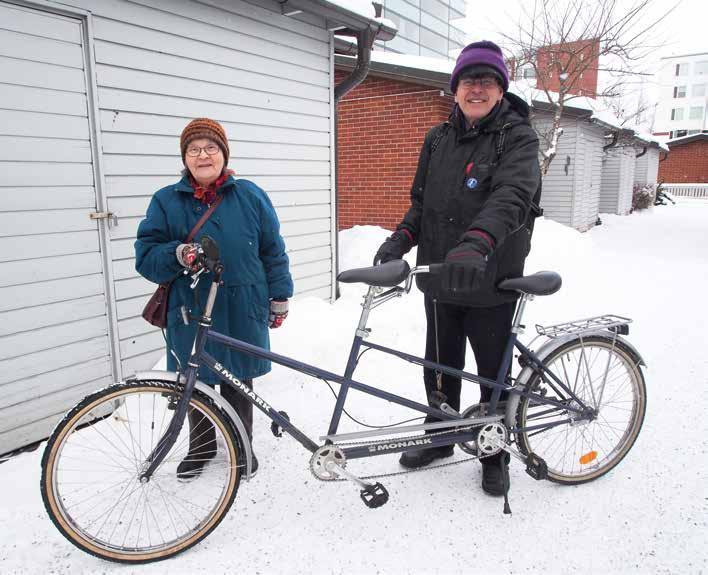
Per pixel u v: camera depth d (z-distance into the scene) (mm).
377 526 2178
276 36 4562
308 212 5188
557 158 12156
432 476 2529
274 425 2201
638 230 13727
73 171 3141
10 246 2861
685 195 31781
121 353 3449
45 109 2977
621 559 1976
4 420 2898
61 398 3156
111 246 3359
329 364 3812
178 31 3736
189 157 2205
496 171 2119
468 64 2090
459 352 2520
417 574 1918
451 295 2215
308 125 5043
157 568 1957
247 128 4406
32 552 2016
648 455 2684
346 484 2459
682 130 53812
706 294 6215
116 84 3350
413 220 2523
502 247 2127
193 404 2051
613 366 3061
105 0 3236
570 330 2363
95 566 1963
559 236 9117
